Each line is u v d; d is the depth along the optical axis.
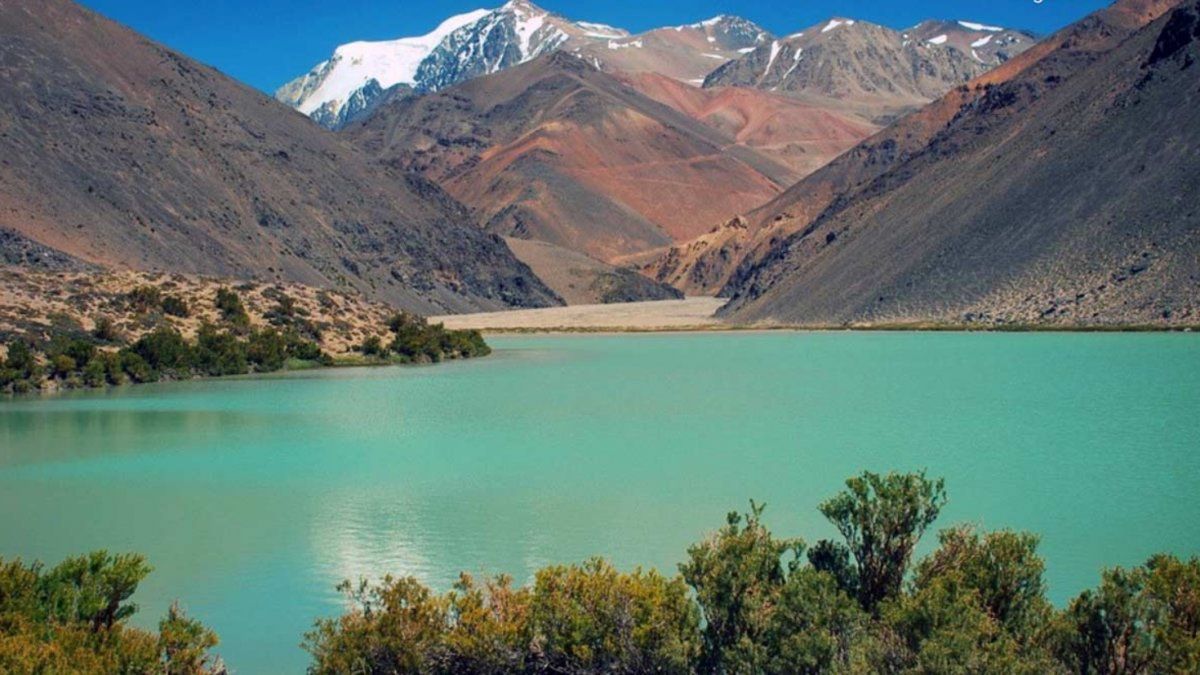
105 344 97.31
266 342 109.62
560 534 37.22
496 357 131.00
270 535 37.78
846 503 24.84
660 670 22.06
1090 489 42.44
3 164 150.25
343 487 46.06
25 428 65.50
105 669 19.92
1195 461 48.12
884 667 20.44
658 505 41.44
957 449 52.50
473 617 22.97
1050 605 23.14
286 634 28.20
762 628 22.25
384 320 135.25
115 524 39.84
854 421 64.00
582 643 22.52
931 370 94.81
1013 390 77.19
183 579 32.84
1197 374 84.06
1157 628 20.33
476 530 37.97
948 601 21.20
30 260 129.88
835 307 165.62
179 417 70.38
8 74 171.25
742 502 41.62
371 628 22.67
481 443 57.84
